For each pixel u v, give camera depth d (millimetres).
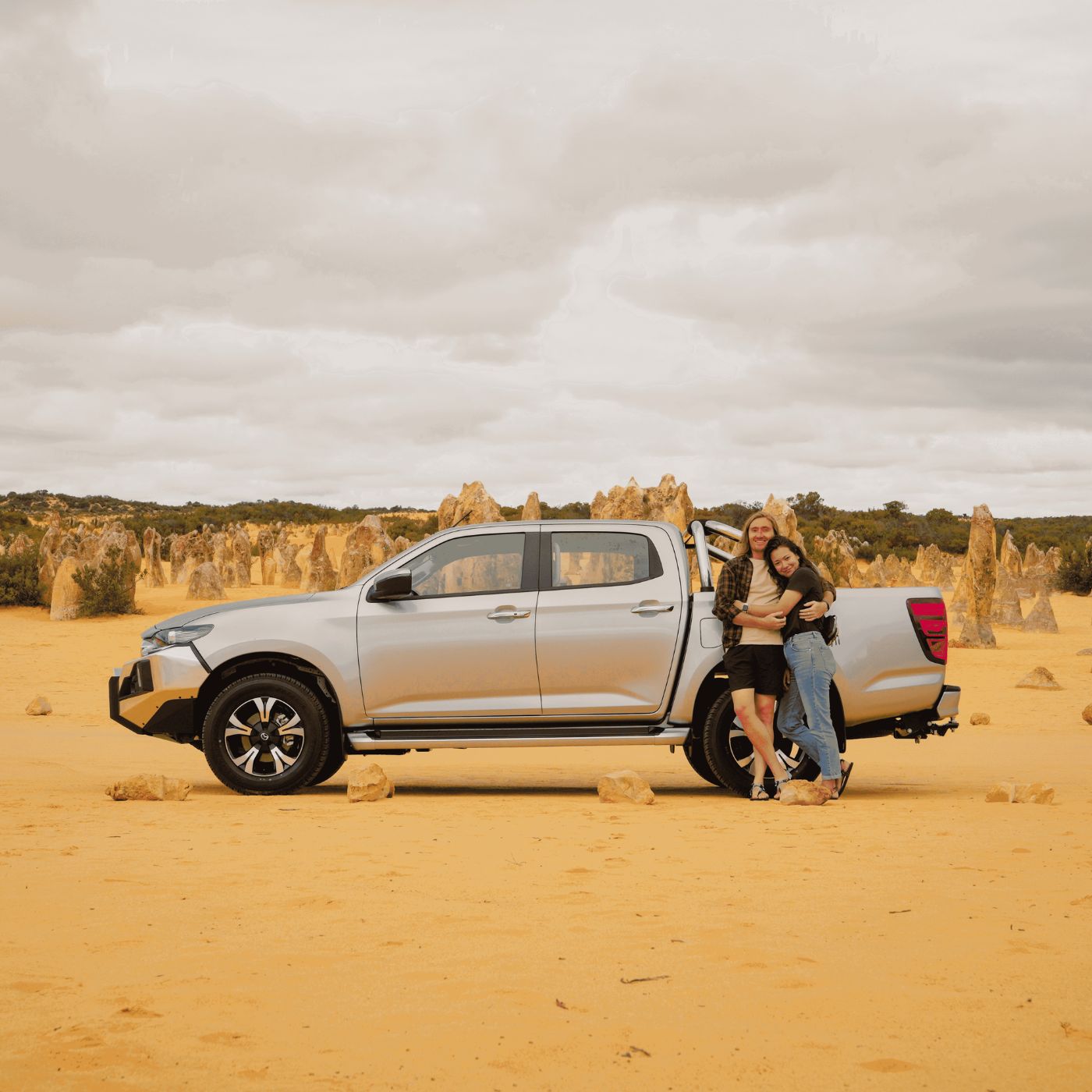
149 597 46812
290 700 9789
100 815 8523
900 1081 3344
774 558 9141
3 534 78438
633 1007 4000
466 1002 4062
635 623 9758
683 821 8211
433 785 11062
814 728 9195
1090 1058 3508
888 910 5371
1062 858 6656
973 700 20891
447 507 33938
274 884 6012
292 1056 3555
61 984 4277
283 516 136375
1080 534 101375
